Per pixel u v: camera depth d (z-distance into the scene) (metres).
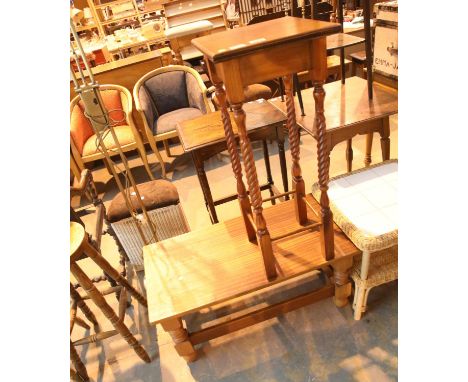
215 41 0.97
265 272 1.30
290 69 0.95
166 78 2.92
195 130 1.74
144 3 4.70
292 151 1.30
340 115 1.51
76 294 1.54
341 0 1.61
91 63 3.45
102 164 3.43
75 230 1.32
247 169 1.06
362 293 1.37
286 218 1.53
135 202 1.69
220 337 1.54
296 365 1.37
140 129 3.12
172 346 1.55
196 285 1.32
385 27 1.57
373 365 1.31
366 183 1.44
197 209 2.44
